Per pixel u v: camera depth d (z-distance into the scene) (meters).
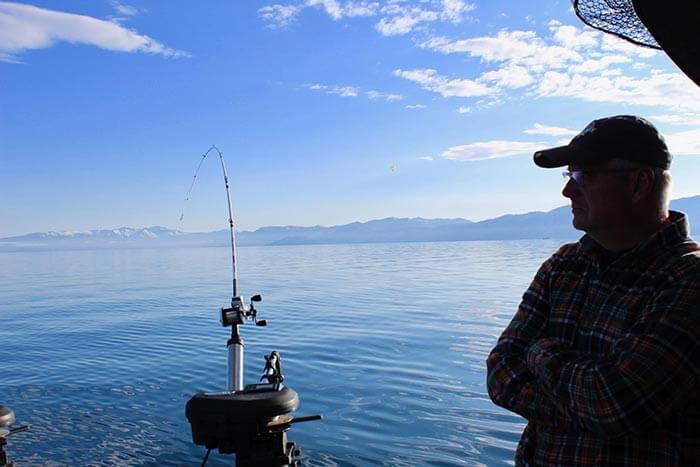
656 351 1.27
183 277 37.25
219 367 10.48
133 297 24.45
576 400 1.33
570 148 1.45
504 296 20.92
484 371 9.58
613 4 1.29
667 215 1.44
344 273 36.09
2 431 2.91
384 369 9.83
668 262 1.36
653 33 1.19
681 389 1.27
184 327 15.61
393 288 24.84
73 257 102.12
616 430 1.28
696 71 1.20
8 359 11.65
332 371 9.73
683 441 1.29
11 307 21.56
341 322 15.38
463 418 7.14
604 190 1.42
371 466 5.72
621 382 1.28
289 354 11.25
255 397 2.09
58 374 10.20
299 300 20.73
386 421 7.05
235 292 3.87
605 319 1.40
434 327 14.33
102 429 6.99
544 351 1.43
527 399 1.45
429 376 9.30
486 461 5.83
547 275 1.59
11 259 92.25
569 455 1.37
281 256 72.19
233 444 2.11
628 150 1.39
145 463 5.91
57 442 6.55
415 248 103.25
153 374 10.05
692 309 1.29
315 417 2.20
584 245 1.51
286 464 2.13
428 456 5.95
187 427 7.03
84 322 17.12
